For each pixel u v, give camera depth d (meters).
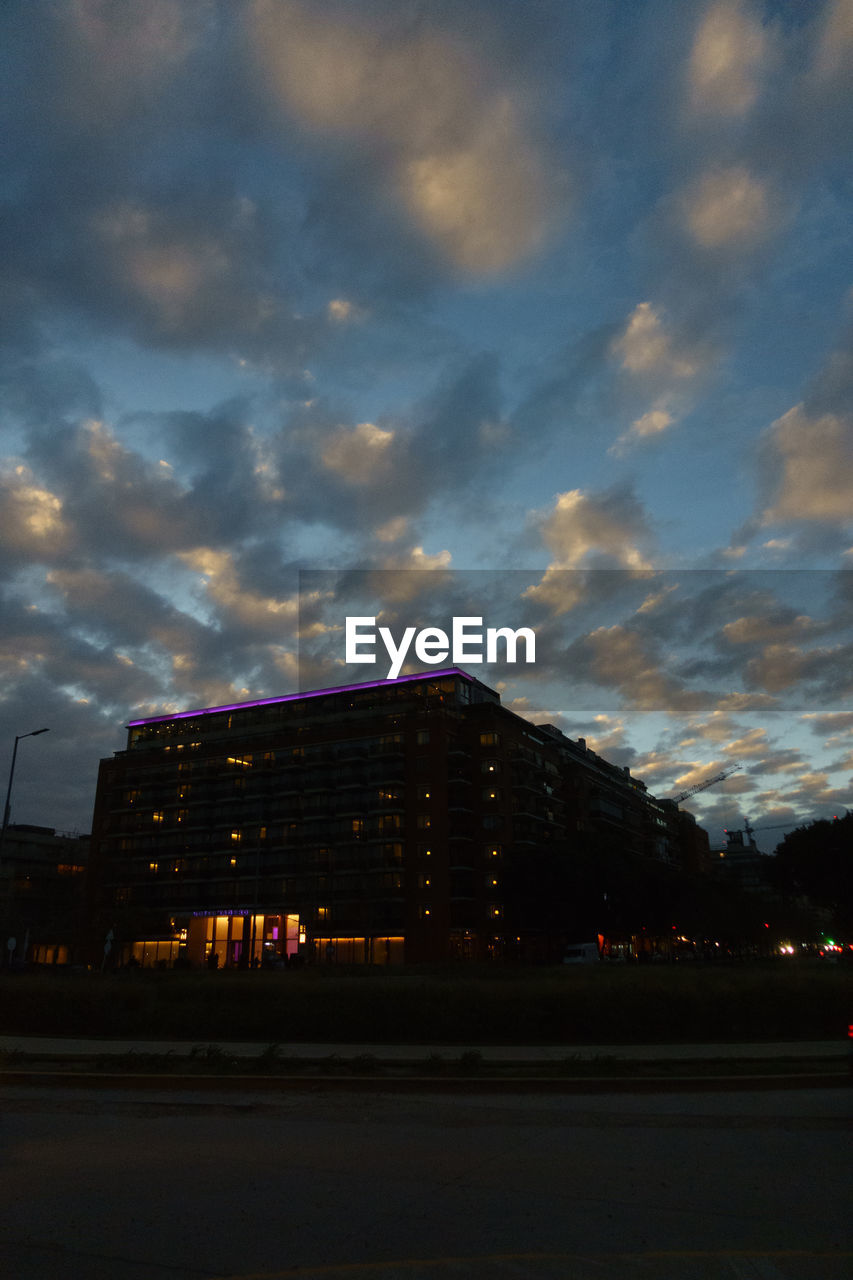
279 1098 11.22
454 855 78.31
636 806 118.69
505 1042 16.66
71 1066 13.44
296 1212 6.04
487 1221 5.84
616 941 82.31
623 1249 5.27
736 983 18.12
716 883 93.94
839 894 68.75
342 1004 17.39
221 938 83.31
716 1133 8.86
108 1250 5.24
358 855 79.38
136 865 91.12
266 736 89.62
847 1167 7.33
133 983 19.34
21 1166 7.39
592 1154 7.89
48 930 91.25
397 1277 4.79
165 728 99.12
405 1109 10.41
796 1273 4.88
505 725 84.62
